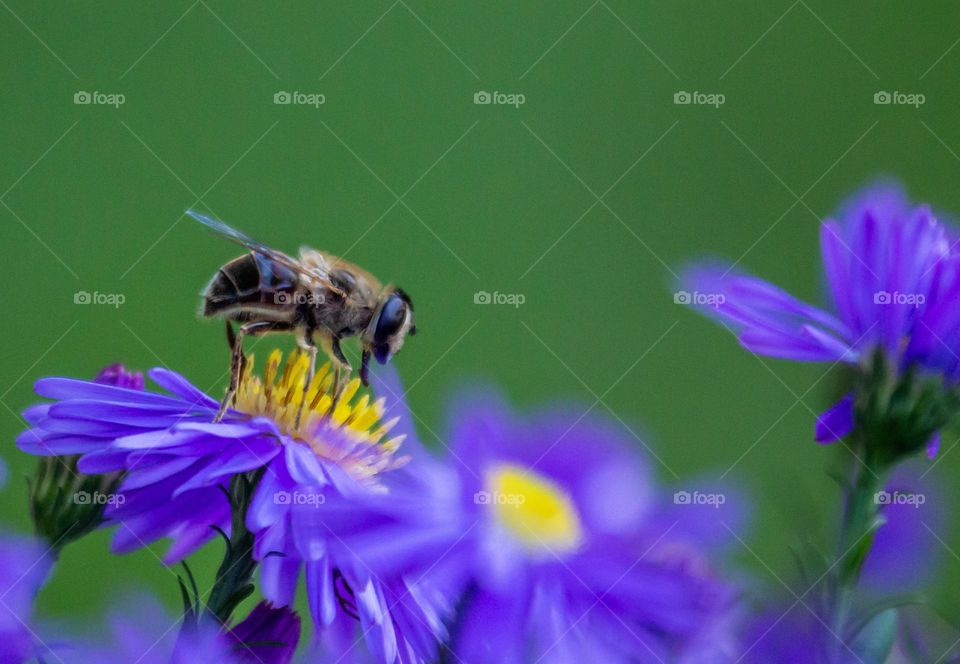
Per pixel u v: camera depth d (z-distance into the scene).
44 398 0.15
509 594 0.14
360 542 0.14
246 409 0.15
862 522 0.15
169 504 0.15
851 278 0.15
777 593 0.14
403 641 0.14
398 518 0.14
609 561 0.14
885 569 0.15
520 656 0.14
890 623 0.14
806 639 0.14
